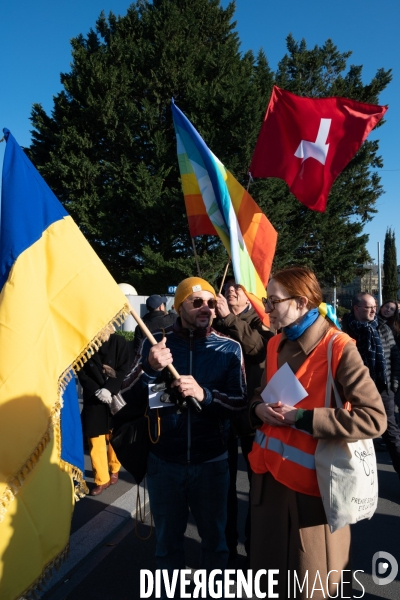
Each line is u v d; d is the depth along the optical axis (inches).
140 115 1002.1
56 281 93.9
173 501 102.7
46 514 87.0
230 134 930.1
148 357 100.2
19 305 87.8
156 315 222.1
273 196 946.1
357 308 195.0
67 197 1082.1
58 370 91.4
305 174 183.5
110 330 94.5
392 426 184.7
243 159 912.3
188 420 101.6
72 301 94.0
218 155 930.1
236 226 141.6
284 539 82.5
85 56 1056.8
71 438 98.0
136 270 997.8
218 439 104.3
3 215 93.2
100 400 180.2
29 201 94.3
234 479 135.7
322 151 180.9
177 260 932.6
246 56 1170.0
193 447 101.7
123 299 97.0
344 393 81.5
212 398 99.7
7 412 83.6
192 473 102.2
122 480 203.9
